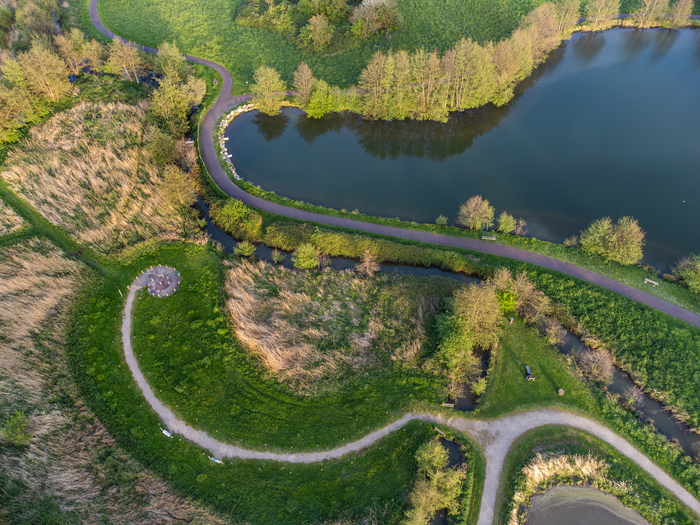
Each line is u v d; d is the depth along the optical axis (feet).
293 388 205.77
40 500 169.37
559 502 177.78
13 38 381.40
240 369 211.82
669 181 303.68
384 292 242.78
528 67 377.09
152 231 268.41
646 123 349.82
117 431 191.42
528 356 218.59
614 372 216.95
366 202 301.63
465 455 187.11
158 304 234.99
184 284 244.63
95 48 356.18
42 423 188.14
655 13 437.99
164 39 423.64
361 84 348.79
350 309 236.63
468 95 348.79
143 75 383.04
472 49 329.11
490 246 264.52
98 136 313.73
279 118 368.48
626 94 378.53
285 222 276.62
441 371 210.79
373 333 225.97
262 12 443.73
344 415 197.67
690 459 186.29
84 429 189.98
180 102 334.03
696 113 355.77
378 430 193.67
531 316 230.89
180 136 333.62
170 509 172.76
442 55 395.34
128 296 238.07
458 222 285.02
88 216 271.08
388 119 357.20
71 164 295.48
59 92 332.39
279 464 184.75
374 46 408.67
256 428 193.88
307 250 251.60
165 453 186.91
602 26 447.83
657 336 221.46
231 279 246.68
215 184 302.25
